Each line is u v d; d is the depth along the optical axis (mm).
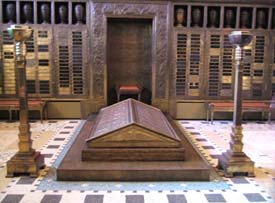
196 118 7605
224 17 7496
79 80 7402
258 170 4348
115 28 7699
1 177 4012
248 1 7332
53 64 7332
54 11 7242
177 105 7555
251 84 7598
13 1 7172
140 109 5465
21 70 4031
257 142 5719
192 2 7293
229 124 7168
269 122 7348
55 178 3994
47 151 5055
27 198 3467
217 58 7480
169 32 7340
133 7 7215
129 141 4223
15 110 7176
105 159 4199
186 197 3529
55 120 7363
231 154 4160
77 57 7340
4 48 7184
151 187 3771
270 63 7562
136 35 7758
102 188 3730
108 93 7852
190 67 7469
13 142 5543
